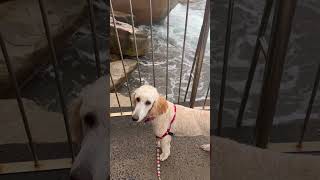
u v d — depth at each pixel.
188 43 4.88
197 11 5.56
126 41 4.23
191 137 2.02
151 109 2.05
